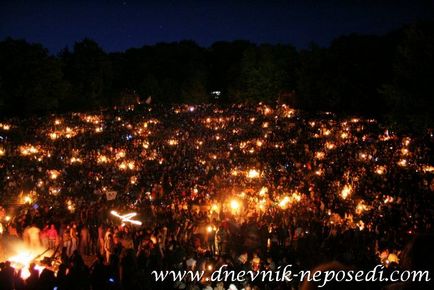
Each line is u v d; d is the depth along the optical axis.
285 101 97.62
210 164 44.62
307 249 16.34
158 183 36.59
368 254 16.27
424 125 39.16
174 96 114.50
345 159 42.69
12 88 81.56
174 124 74.25
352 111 76.50
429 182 31.84
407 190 29.86
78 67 103.81
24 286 12.93
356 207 26.12
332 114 75.19
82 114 83.38
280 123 70.69
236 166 42.75
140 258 15.73
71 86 94.81
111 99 106.25
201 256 15.53
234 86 115.44
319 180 35.28
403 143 45.84
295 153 48.56
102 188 34.62
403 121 41.53
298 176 37.12
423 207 25.20
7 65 81.44
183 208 27.23
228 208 28.20
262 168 41.03
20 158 47.09
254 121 74.00
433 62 39.94
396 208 24.50
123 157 48.34
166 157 49.41
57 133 64.19
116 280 13.64
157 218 25.77
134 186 35.81
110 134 65.75
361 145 48.12
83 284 13.07
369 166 38.72
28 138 59.81
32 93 82.88
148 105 100.00
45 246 18.95
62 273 12.92
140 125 73.25
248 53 109.25
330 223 22.42
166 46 136.00
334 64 81.94
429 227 20.58
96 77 104.69
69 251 18.94
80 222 20.94
